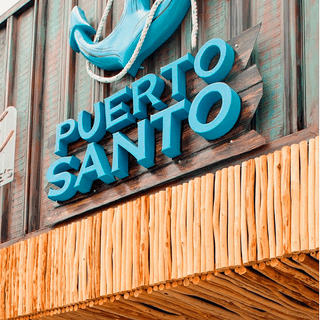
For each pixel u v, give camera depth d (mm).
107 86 7219
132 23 6926
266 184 5262
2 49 8891
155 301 6164
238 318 6449
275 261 5094
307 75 5613
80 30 7461
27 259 7156
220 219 5422
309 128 5422
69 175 6977
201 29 6570
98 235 6402
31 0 8594
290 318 6297
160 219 5832
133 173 6531
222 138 5871
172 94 6227
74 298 6449
